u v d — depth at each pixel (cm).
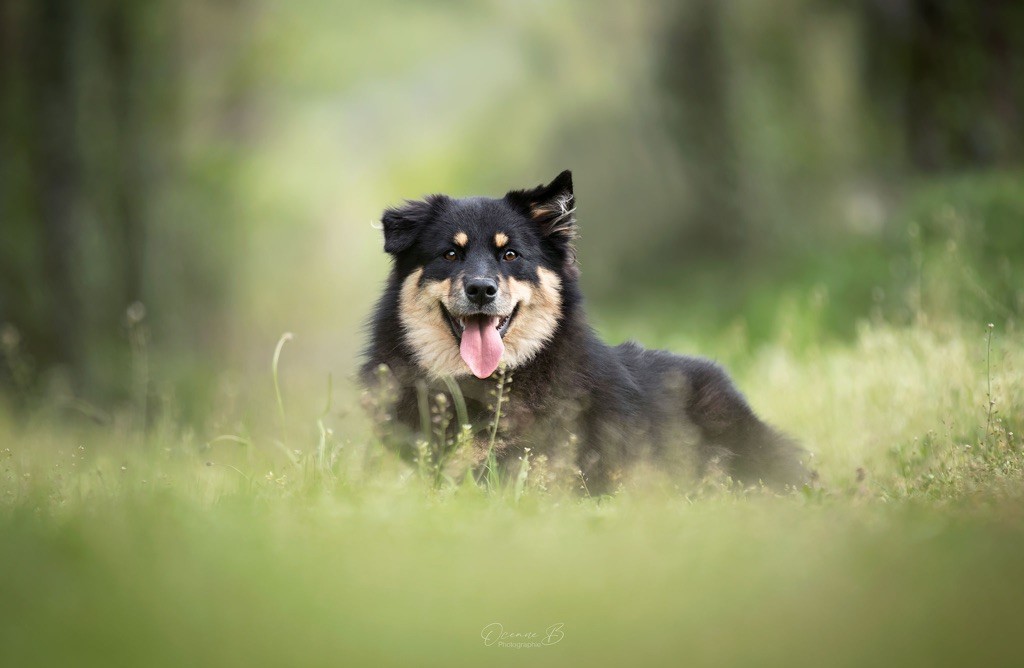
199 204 3397
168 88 2991
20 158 2516
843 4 2853
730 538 553
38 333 2423
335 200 5797
